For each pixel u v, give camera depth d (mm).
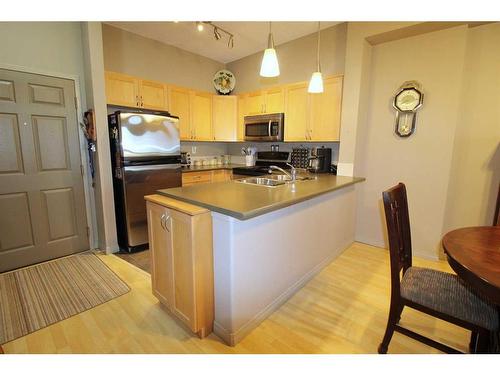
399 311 1436
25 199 2547
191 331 1698
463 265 1059
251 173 3975
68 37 2676
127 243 2967
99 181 2834
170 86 3740
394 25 2553
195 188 2162
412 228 2877
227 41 3754
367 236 3217
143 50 3590
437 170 2666
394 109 2863
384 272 2506
